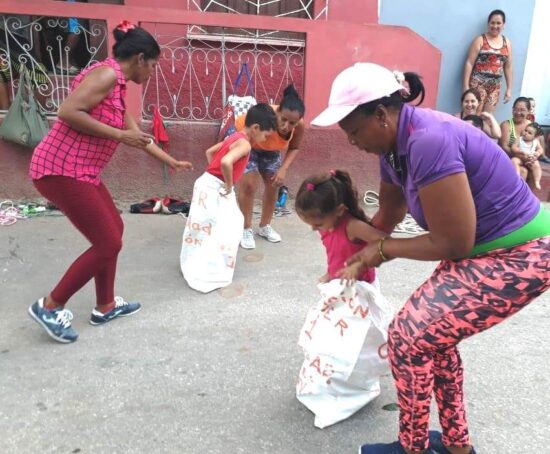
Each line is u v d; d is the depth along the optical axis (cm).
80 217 264
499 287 161
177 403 237
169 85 543
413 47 536
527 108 562
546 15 626
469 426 225
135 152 512
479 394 247
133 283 357
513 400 243
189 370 261
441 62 587
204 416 229
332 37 520
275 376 259
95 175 271
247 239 431
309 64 523
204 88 551
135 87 500
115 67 257
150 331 297
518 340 296
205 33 542
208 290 348
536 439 218
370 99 154
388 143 164
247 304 333
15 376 251
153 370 260
